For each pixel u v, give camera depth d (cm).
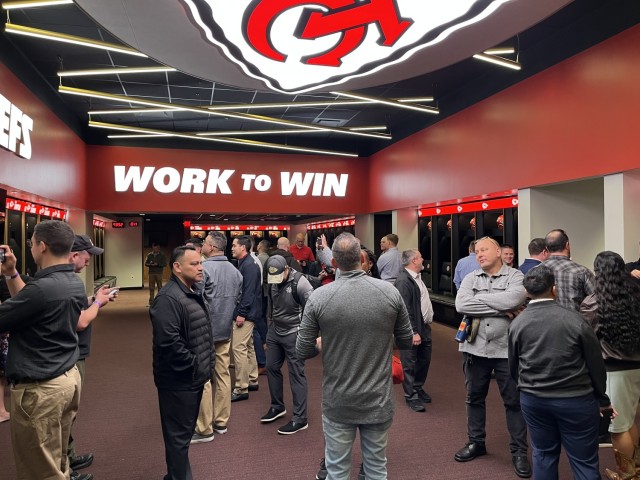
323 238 489
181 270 256
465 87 757
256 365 463
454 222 873
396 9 414
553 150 571
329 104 797
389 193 1016
